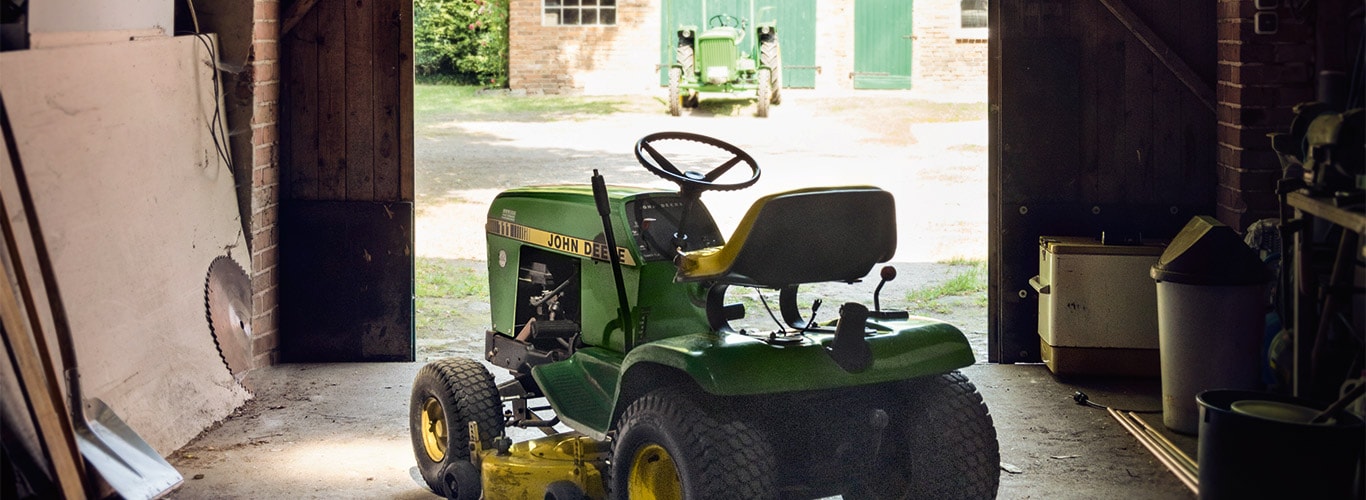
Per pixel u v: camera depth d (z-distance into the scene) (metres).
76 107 4.75
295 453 5.15
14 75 4.34
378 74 6.71
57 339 4.38
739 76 18.47
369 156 6.75
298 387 6.23
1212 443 3.94
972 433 3.81
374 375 6.51
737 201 11.36
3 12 4.50
